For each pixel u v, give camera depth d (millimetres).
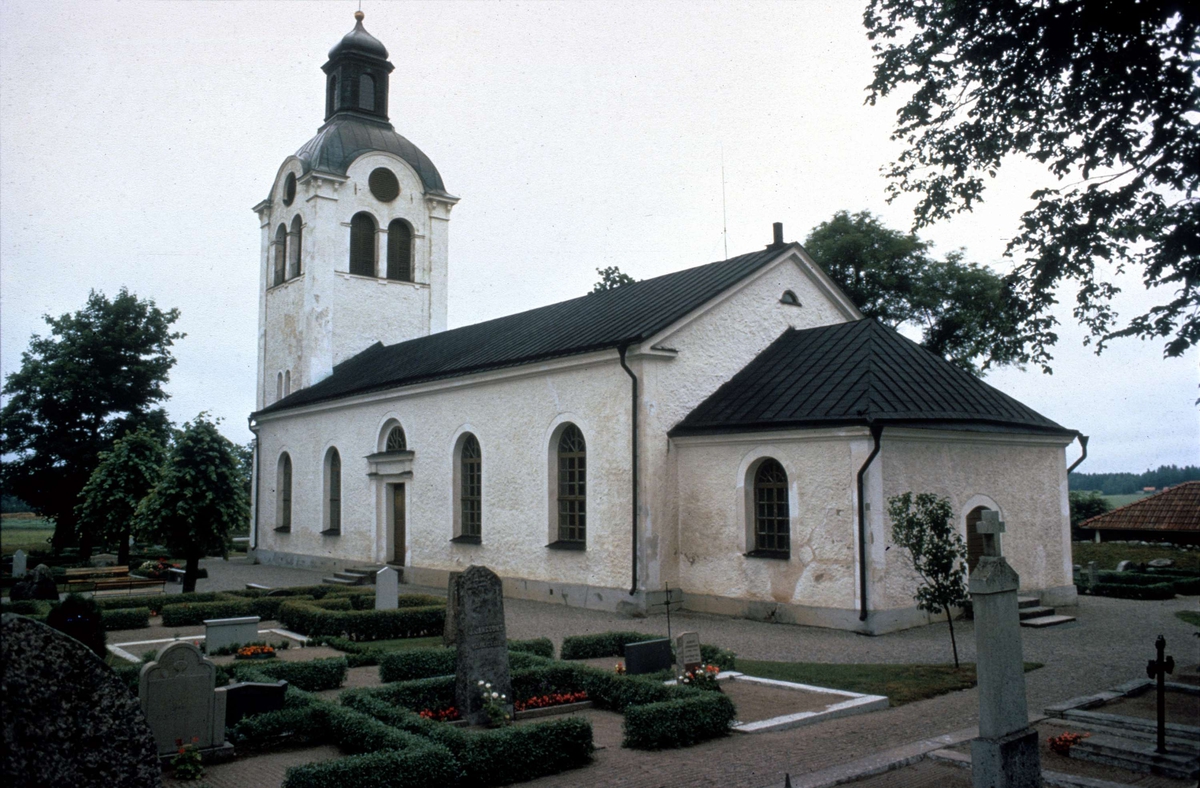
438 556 27594
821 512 18688
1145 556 35031
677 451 21453
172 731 9547
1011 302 13250
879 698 11922
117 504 34281
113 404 42281
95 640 12492
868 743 10031
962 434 19484
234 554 47500
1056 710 11461
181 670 9648
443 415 27797
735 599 20094
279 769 9445
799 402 19938
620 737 10570
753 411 20453
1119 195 12125
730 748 9945
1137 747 9508
